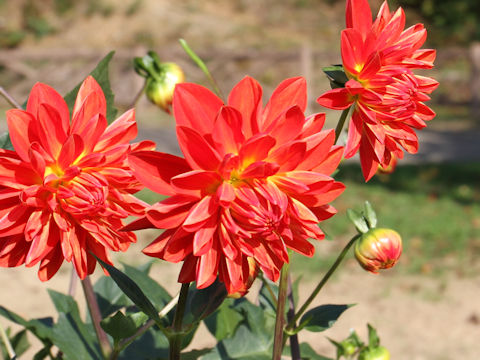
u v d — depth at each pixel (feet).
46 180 2.55
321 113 2.53
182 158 2.45
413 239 12.89
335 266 3.05
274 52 34.45
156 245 2.47
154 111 34.30
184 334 2.74
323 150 2.53
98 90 2.65
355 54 2.75
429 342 8.81
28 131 2.58
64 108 2.62
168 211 2.43
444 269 11.44
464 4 44.04
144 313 2.86
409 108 2.71
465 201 15.81
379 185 17.25
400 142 2.83
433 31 44.21
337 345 3.83
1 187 2.63
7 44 43.34
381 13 2.80
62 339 3.19
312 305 9.69
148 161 2.44
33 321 3.16
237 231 2.44
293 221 2.54
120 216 2.59
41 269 2.67
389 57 2.75
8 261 2.65
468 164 20.02
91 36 44.50
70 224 2.62
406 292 10.44
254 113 2.49
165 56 35.27
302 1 47.88
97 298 3.43
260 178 2.49
